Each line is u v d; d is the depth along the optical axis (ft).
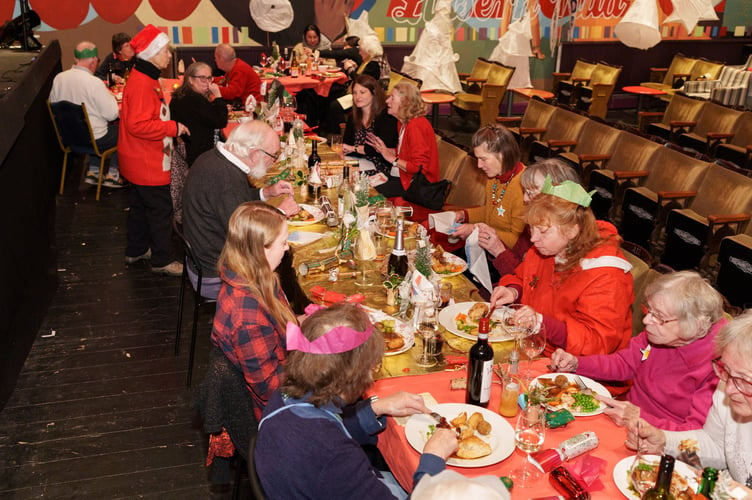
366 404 6.83
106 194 22.99
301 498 5.44
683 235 16.26
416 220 14.99
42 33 30.35
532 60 37.58
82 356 13.71
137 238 17.70
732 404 6.04
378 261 10.89
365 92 17.63
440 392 7.48
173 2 31.60
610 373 8.09
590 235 8.66
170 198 16.89
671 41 39.68
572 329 8.48
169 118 17.53
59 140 21.83
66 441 11.19
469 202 15.80
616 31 26.45
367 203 11.57
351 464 5.40
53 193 20.25
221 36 32.89
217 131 18.99
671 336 7.02
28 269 14.06
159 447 11.14
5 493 9.99
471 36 35.86
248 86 25.81
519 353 8.25
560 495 5.89
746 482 6.36
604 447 6.60
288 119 19.72
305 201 13.75
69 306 15.67
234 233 7.95
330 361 5.46
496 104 31.27
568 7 36.96
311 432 5.43
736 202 15.81
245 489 10.25
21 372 13.05
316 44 32.19
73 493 10.06
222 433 8.95
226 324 7.95
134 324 15.01
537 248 8.96
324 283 10.10
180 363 13.60
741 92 32.17
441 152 17.47
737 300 14.60
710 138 23.11
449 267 10.70
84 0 30.40
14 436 11.27
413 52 32.63
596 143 20.99
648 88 34.94
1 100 12.16
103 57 31.55
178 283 16.98
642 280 10.07
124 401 12.32
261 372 7.99
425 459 5.74
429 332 8.05
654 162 18.66
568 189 8.44
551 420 6.82
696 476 6.12
